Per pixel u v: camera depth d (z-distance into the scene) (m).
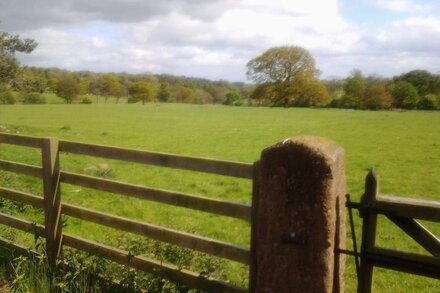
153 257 5.44
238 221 9.35
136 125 41.38
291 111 74.94
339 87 104.94
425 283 6.33
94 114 59.31
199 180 14.90
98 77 126.62
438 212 2.86
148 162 4.41
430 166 18.94
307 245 3.11
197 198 4.09
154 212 9.96
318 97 97.62
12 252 5.26
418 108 85.19
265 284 3.35
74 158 18.30
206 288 4.04
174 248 5.64
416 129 38.12
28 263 4.92
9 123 41.06
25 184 11.31
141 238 6.45
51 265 5.00
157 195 4.39
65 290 4.21
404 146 26.16
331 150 3.08
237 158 21.28
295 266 3.18
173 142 27.73
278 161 3.17
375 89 86.62
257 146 25.75
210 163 3.92
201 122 46.34
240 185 14.12
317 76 104.06
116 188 4.71
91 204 10.50
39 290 4.38
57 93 105.44
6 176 11.30
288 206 3.16
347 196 3.35
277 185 3.19
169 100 128.50
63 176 5.16
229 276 5.58
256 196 3.59
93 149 4.84
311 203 3.06
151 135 31.94
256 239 3.62
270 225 3.26
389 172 17.56
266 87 104.25
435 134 33.56
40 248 5.43
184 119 51.16
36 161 17.72
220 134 32.94
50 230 5.18
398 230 9.05
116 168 16.88
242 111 73.69
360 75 92.88
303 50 103.62
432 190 14.39
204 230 8.73
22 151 20.30
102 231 7.65
